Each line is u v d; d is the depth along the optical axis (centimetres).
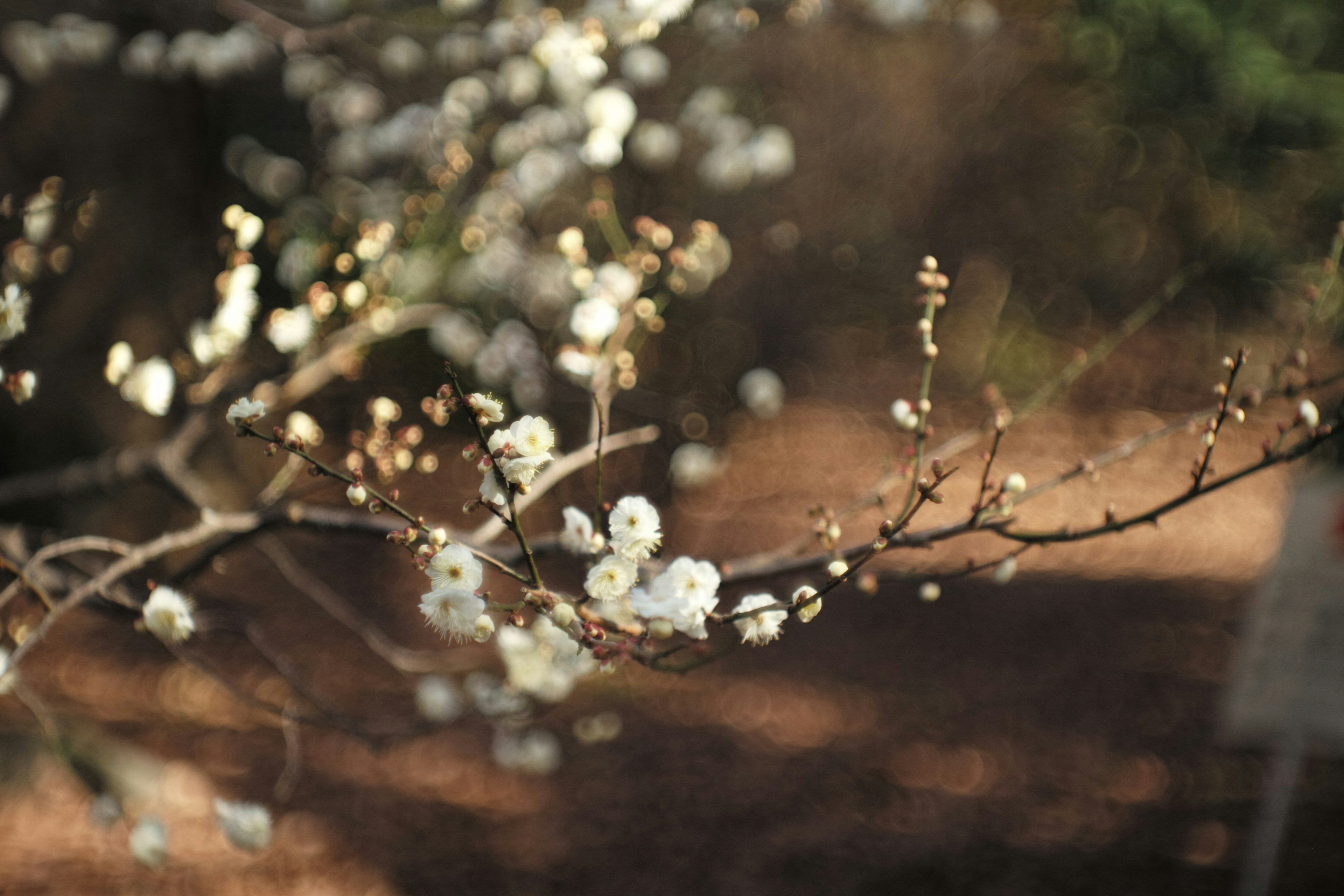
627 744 489
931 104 847
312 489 179
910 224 973
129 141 529
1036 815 448
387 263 236
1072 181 892
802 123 797
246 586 630
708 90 347
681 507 805
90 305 527
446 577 113
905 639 627
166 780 410
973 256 1003
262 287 648
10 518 520
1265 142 570
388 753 465
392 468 174
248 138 546
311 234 296
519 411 688
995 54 790
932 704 548
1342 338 568
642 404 769
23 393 155
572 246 192
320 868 381
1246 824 439
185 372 193
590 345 186
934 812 447
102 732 445
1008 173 923
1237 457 975
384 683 530
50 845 365
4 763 387
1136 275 1031
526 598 115
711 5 298
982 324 1078
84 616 555
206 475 602
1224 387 132
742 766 478
